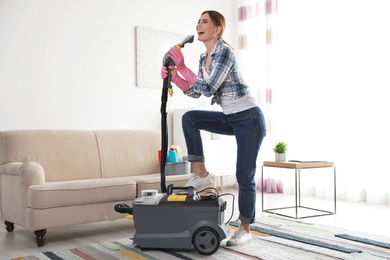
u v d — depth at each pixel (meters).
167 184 3.23
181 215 2.30
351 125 4.38
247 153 2.33
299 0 4.91
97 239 2.81
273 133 5.05
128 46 4.51
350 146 4.37
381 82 4.17
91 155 3.59
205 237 2.28
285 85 5.03
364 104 4.28
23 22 3.81
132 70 4.55
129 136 3.89
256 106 2.31
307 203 4.26
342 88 4.48
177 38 4.91
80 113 4.16
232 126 2.35
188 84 2.40
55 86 4.00
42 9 3.92
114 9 4.40
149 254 2.33
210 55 2.29
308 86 4.82
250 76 5.31
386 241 2.56
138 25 4.59
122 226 3.24
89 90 4.22
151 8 4.70
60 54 4.03
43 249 2.57
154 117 4.72
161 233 2.33
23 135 3.30
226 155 4.81
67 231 3.08
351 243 2.52
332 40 4.59
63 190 2.71
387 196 4.14
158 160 3.96
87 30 4.21
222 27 2.31
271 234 2.75
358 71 4.34
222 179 5.15
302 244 2.50
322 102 4.68
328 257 2.23
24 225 2.74
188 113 2.41
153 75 4.69
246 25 5.35
